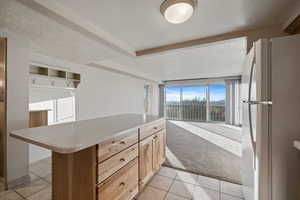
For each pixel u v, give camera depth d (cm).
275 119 96
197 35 201
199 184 187
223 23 169
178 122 664
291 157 93
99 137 110
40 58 262
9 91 171
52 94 287
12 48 174
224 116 630
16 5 128
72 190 118
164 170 222
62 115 305
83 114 351
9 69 171
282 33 170
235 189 177
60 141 100
